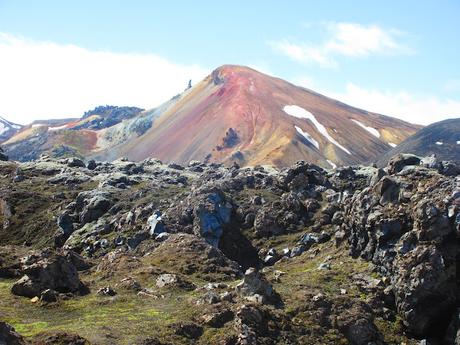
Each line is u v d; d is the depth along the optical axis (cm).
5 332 3697
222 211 9744
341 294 6019
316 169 11562
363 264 6688
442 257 5831
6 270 6047
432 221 6003
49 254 5981
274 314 5184
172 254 7525
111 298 5553
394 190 6856
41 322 4694
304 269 7319
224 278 6862
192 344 4534
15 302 5116
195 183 12662
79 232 10388
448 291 5722
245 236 9562
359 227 7025
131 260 7212
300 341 5016
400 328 5731
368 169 11500
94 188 12912
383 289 6109
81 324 4650
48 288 5494
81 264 7375
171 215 9812
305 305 5512
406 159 7731
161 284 6119
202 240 8025
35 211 11888
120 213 10750
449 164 7456
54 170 14875
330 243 8119
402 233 6419
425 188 6556
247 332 4722
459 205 6003
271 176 11662
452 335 5544
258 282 5550
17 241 10925
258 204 10369
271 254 8819
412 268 5881
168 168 15500
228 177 12381
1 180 14025
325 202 10106
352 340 5303
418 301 5722
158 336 4484
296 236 9225
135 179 13438
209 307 5119
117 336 4359
